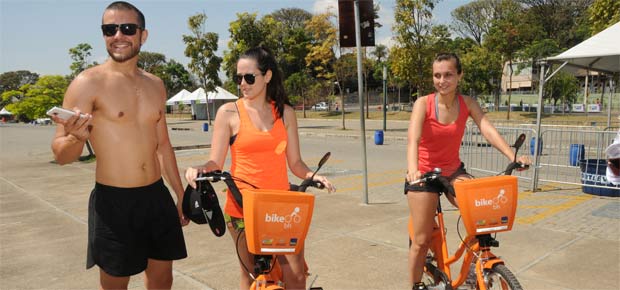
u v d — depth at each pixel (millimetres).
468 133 10508
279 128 2990
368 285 4090
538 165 8055
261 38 29062
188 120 44781
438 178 3189
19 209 7520
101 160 2762
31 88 15586
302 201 2453
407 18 20375
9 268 4734
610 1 16219
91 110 2678
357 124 29906
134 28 2707
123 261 2754
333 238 5469
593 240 5164
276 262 2910
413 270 3512
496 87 38344
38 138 27109
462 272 3279
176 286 4172
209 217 2736
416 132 3369
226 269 4586
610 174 5035
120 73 2797
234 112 2949
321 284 4117
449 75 3271
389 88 62219
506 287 2938
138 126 2812
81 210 7309
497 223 2867
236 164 2982
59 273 4594
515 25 29516
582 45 7555
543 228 5668
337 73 26391
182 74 67375
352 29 6961
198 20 31000
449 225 5844
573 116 28109
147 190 2848
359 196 7863
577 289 3920
